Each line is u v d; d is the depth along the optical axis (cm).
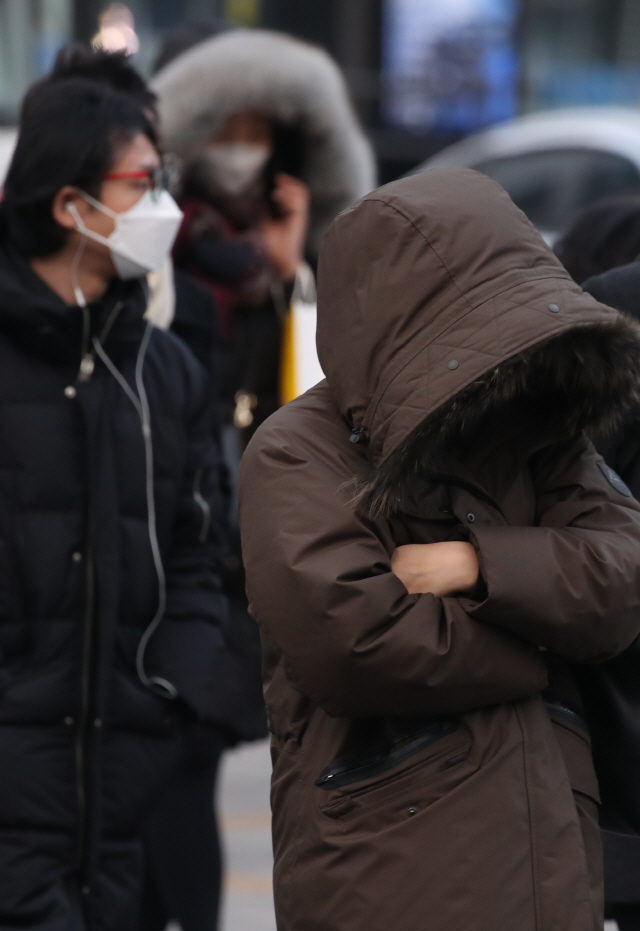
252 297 1452
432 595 744
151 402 1080
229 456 1402
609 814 848
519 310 729
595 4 4847
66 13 3512
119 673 1049
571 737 783
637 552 771
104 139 1036
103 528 1029
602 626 752
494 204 759
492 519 780
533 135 3120
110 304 1042
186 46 1641
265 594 747
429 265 739
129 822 1055
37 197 1038
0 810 998
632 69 4872
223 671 1327
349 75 4762
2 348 1032
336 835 747
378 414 742
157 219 1049
